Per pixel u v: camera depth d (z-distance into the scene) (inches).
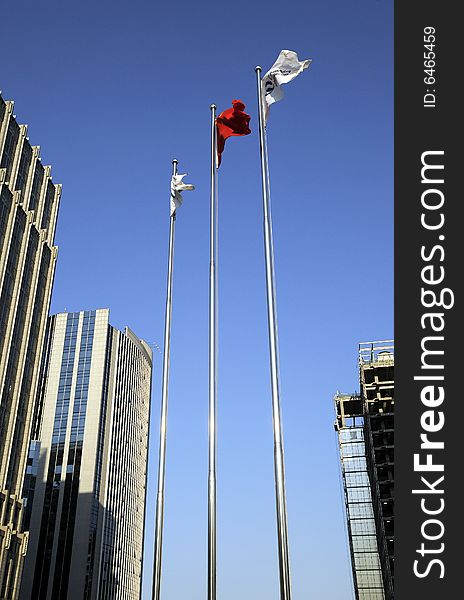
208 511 1056.2
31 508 5689.0
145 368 7598.4
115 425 6441.9
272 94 1331.2
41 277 3572.8
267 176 1226.0
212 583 1006.4
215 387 1143.0
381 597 3895.2
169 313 1364.4
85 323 6707.7
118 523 6161.4
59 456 5989.2
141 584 6668.3
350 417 4608.8
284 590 899.4
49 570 5462.6
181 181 1497.3
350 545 4109.3
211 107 1424.7
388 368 4050.2
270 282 1112.8
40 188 3722.9
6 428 3026.6
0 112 3329.2
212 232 1277.1
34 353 3410.4
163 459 1222.9
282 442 987.3
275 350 1054.4
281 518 941.2
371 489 4234.7
